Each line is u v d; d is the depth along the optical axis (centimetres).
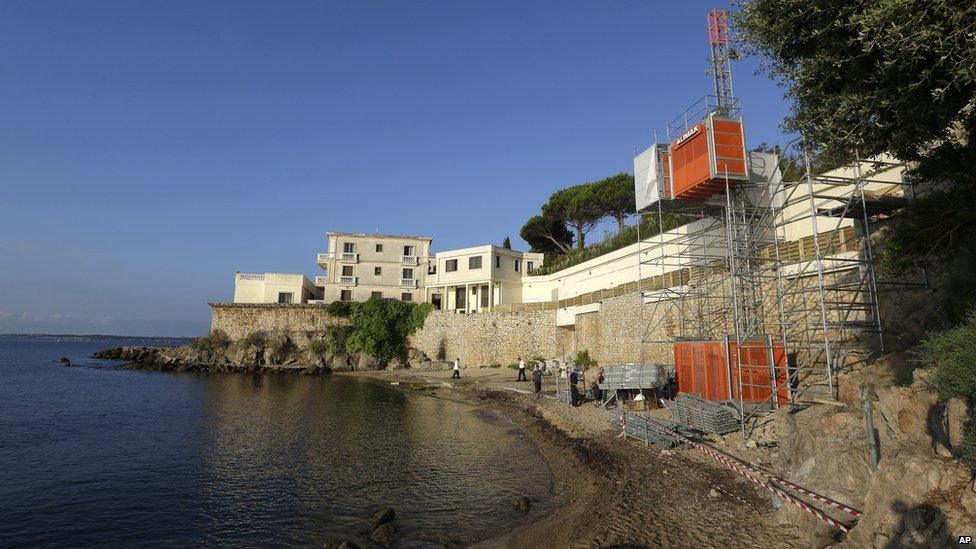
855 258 1489
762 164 2041
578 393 2438
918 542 575
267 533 1065
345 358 5303
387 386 3925
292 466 1577
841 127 916
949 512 568
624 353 2916
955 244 1130
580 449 1612
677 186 2034
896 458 682
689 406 1563
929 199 1162
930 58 746
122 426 2283
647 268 2981
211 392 3550
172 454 1755
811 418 1127
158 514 1184
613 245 3862
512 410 2541
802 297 1708
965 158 951
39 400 3164
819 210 1533
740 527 904
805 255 1725
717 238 2228
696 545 851
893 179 1493
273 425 2273
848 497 805
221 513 1184
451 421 2336
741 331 1867
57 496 1320
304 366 5172
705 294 2123
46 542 1038
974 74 661
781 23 951
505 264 5303
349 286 6034
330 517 1147
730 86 2133
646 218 3606
